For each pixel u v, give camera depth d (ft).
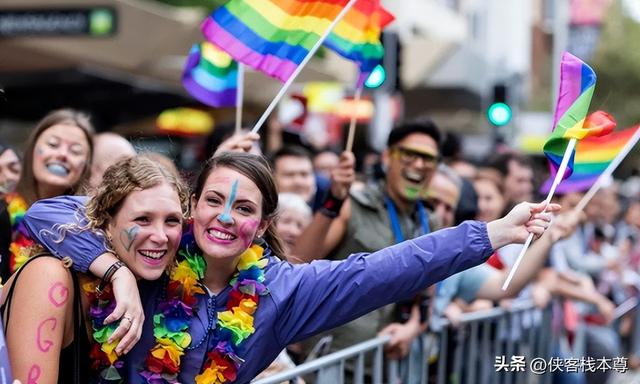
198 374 11.16
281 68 15.55
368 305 11.48
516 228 11.30
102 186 10.94
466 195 21.98
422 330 18.07
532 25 136.05
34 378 10.28
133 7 30.45
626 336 31.89
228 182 11.25
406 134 17.76
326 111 49.70
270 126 40.32
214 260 11.40
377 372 16.79
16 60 31.91
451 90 64.44
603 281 31.48
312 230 17.06
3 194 16.56
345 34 17.51
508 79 58.13
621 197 55.98
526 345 23.15
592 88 12.45
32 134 16.56
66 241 10.75
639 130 15.30
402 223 17.95
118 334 10.38
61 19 29.32
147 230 10.77
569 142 12.34
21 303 10.53
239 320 11.18
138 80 36.42
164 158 13.65
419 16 88.22
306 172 23.53
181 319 11.07
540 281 24.14
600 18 93.81
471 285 19.62
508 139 56.59
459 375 19.84
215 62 18.44
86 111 38.78
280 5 15.61
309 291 11.51
